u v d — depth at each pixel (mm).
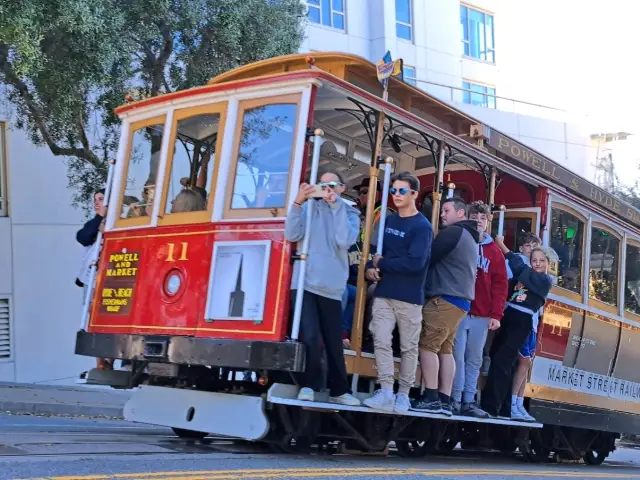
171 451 6316
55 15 10625
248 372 7344
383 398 6562
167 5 12203
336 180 6250
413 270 6609
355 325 6797
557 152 26016
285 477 5164
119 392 14609
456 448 9781
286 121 6457
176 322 6762
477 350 7891
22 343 15445
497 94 26969
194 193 6969
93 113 14453
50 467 4965
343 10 23062
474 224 7387
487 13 27484
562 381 9680
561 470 8953
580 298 10000
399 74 6988
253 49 13547
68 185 14961
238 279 6410
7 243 15352
